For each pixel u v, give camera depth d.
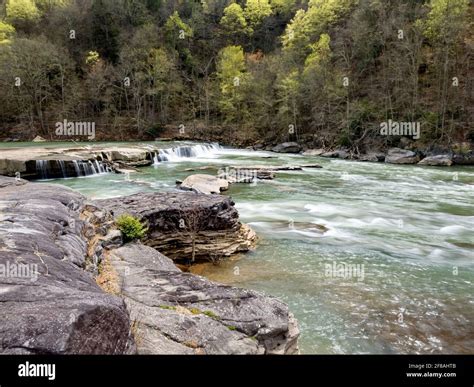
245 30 65.56
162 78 52.25
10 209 6.19
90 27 58.06
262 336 4.14
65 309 2.77
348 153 35.03
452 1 33.34
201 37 65.62
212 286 5.20
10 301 2.93
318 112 40.56
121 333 3.02
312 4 56.81
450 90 33.59
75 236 5.70
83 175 20.59
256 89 47.44
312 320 5.87
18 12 56.22
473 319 5.95
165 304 4.60
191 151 33.53
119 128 50.28
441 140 32.00
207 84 54.22
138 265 6.13
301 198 15.98
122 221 7.59
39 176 18.89
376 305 6.39
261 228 11.32
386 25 37.41
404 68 35.16
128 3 61.50
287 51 50.81
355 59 42.06
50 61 49.00
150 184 17.75
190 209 9.00
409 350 5.06
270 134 45.69
